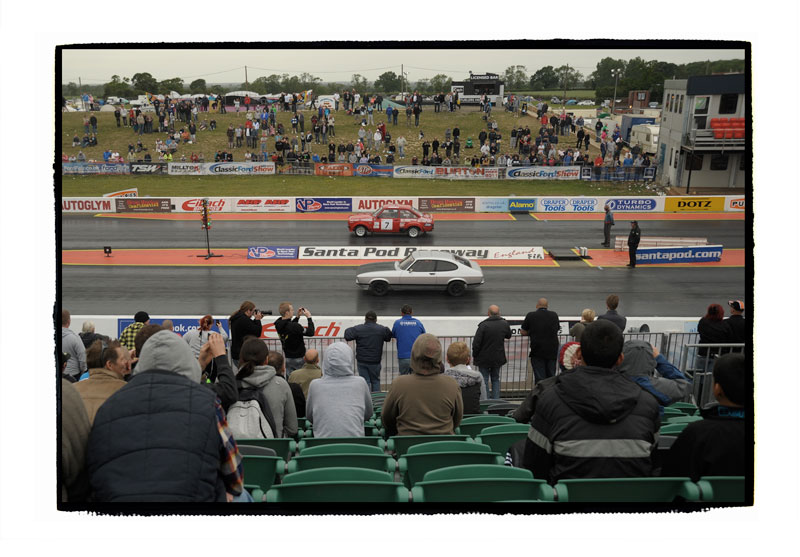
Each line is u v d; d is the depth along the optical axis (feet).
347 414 18.52
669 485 12.95
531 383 40.16
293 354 35.53
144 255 80.64
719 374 13.39
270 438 17.17
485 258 79.77
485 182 128.47
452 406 17.61
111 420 11.00
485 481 13.52
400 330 35.73
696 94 112.98
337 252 79.92
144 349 11.60
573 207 108.99
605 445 12.68
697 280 71.67
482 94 166.40
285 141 133.69
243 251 82.64
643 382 19.83
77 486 11.19
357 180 128.57
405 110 165.78
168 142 140.87
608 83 172.24
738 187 117.39
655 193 118.62
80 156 136.26
